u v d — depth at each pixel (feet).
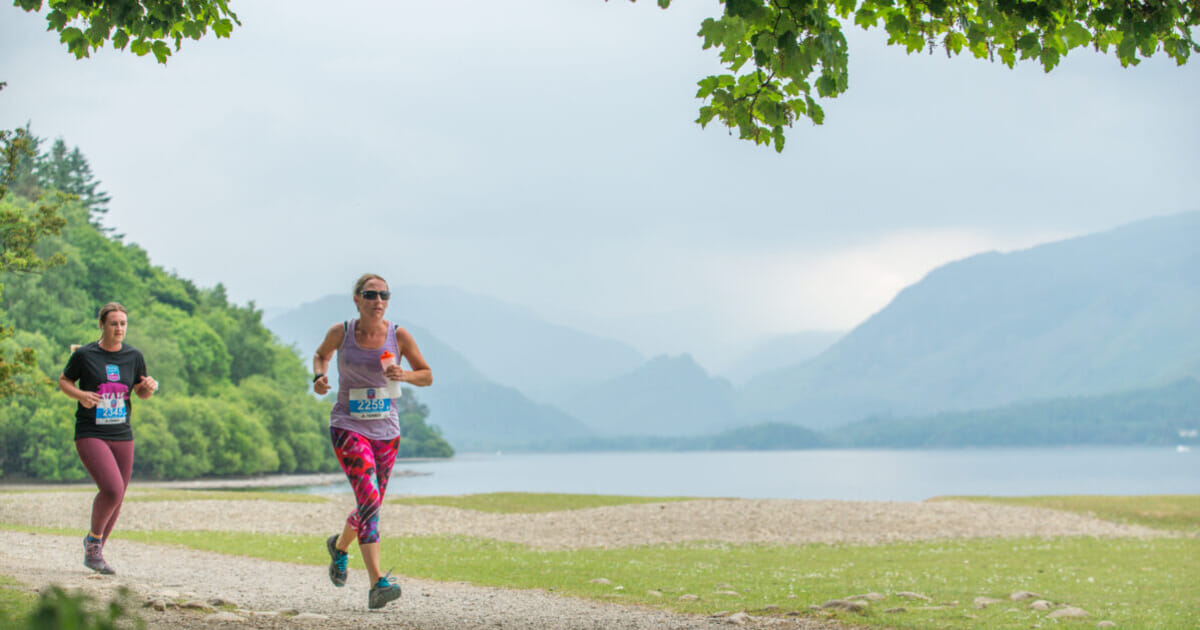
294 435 382.83
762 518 97.14
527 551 68.28
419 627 25.90
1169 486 349.82
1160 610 36.50
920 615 32.65
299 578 39.81
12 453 273.33
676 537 83.66
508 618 29.17
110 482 33.55
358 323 28.78
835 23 19.92
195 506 94.68
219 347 388.37
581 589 39.60
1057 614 33.60
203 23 25.90
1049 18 21.06
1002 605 36.63
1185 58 21.34
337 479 346.13
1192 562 60.75
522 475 532.32
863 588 42.83
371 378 28.91
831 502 116.57
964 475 503.61
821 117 20.99
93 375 33.55
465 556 58.49
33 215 74.18
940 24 22.25
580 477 525.75
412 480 399.24
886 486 360.89
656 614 31.76
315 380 28.68
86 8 25.05
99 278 359.46
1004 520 98.58
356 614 28.25
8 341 248.32
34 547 46.11
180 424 307.17
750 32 20.21
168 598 27.68
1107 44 22.00
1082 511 111.34
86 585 29.30
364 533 28.53
